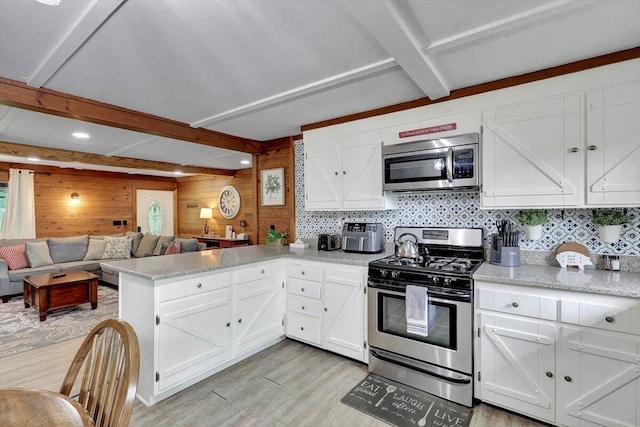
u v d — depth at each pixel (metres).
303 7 1.47
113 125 2.85
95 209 7.10
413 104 2.68
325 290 2.82
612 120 1.93
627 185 1.89
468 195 2.71
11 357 2.87
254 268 2.82
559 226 2.33
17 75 2.12
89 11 1.46
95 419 1.06
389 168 2.78
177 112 2.96
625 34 1.72
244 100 2.69
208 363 2.43
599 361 1.72
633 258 2.08
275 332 3.03
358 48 1.86
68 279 4.13
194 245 5.57
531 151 2.18
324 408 2.10
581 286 1.75
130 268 2.32
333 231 3.55
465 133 2.43
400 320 2.38
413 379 2.33
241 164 6.42
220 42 1.77
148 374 2.15
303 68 2.11
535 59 2.00
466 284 2.09
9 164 5.85
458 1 1.45
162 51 1.85
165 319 2.17
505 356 1.98
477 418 1.99
